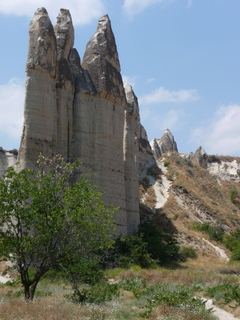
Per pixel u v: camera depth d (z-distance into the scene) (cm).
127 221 4122
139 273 2777
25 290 1636
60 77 3472
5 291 1953
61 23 3719
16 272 2548
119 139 3919
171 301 1591
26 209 1612
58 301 1650
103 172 3634
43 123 3116
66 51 3662
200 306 1541
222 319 1517
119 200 3747
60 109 3422
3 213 1612
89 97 3694
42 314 1330
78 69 3734
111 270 2877
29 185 1645
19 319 1283
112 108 3866
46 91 3195
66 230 1642
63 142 3394
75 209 1638
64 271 1898
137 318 1524
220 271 3266
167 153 7275
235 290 1886
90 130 3634
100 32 3988
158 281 2559
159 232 4003
